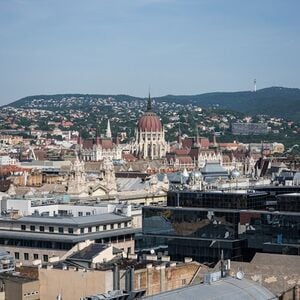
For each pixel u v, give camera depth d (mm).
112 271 175750
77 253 195625
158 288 182125
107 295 153000
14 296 176250
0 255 196875
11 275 182875
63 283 178500
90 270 177500
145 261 193375
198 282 174625
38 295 179875
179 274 187125
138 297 152625
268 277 189125
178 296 147375
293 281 186625
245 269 192000
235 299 151625
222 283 157750
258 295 156625
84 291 176000
